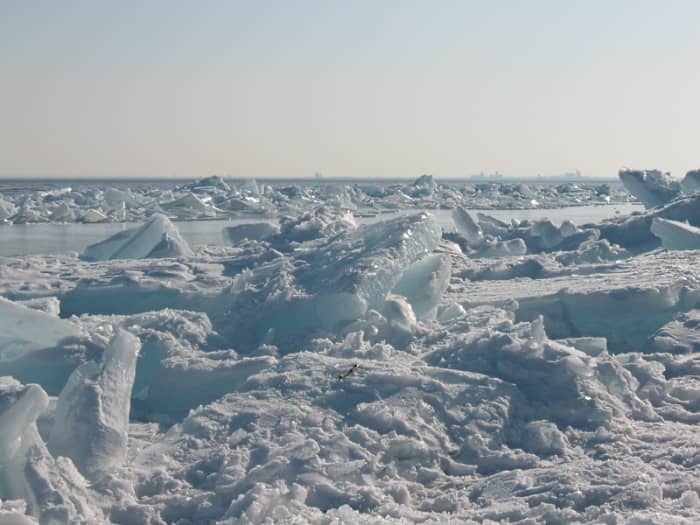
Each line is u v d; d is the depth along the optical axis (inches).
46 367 287.6
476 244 671.8
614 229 676.1
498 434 222.5
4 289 422.0
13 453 187.8
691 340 324.5
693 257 499.5
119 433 208.5
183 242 645.3
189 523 176.1
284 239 573.9
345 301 324.2
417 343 313.1
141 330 312.8
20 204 1707.7
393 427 217.5
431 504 183.0
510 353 261.7
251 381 250.1
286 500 168.6
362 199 2058.3
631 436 220.7
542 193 2578.7
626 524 150.1
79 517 168.2
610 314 360.8
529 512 165.9
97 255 668.7
